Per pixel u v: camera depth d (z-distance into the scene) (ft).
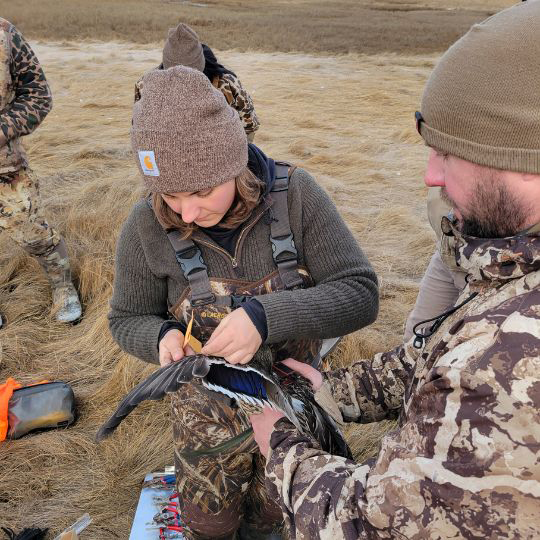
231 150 4.92
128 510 8.66
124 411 4.51
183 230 5.49
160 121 4.72
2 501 8.81
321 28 73.15
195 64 11.00
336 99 34.01
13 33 11.00
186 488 6.20
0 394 9.82
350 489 3.58
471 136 3.22
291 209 5.63
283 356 6.00
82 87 36.22
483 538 2.97
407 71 44.52
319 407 5.56
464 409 3.01
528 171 3.10
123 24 73.82
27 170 12.00
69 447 9.67
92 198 18.78
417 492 3.14
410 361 5.14
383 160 24.08
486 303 3.35
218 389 4.59
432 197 6.93
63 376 11.50
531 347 2.93
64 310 13.09
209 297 5.57
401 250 16.61
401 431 3.44
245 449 5.87
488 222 3.37
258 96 33.99
